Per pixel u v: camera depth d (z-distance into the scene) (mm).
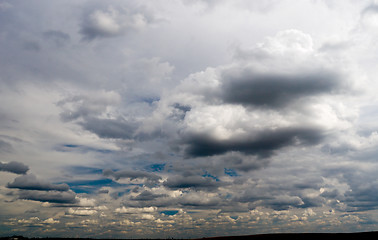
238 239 131125
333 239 115062
